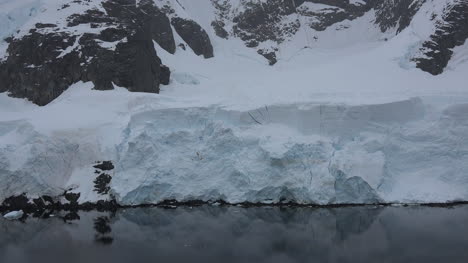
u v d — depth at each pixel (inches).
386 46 3523.6
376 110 2299.5
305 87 2994.6
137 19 3201.3
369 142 2225.6
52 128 2298.2
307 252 1656.0
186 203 2202.3
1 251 1699.1
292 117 2319.1
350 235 1791.3
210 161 2237.9
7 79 3014.3
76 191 2206.0
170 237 1812.3
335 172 2138.3
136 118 2326.5
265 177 2159.2
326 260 1588.3
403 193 2154.3
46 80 2859.3
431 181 2187.5
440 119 2303.2
